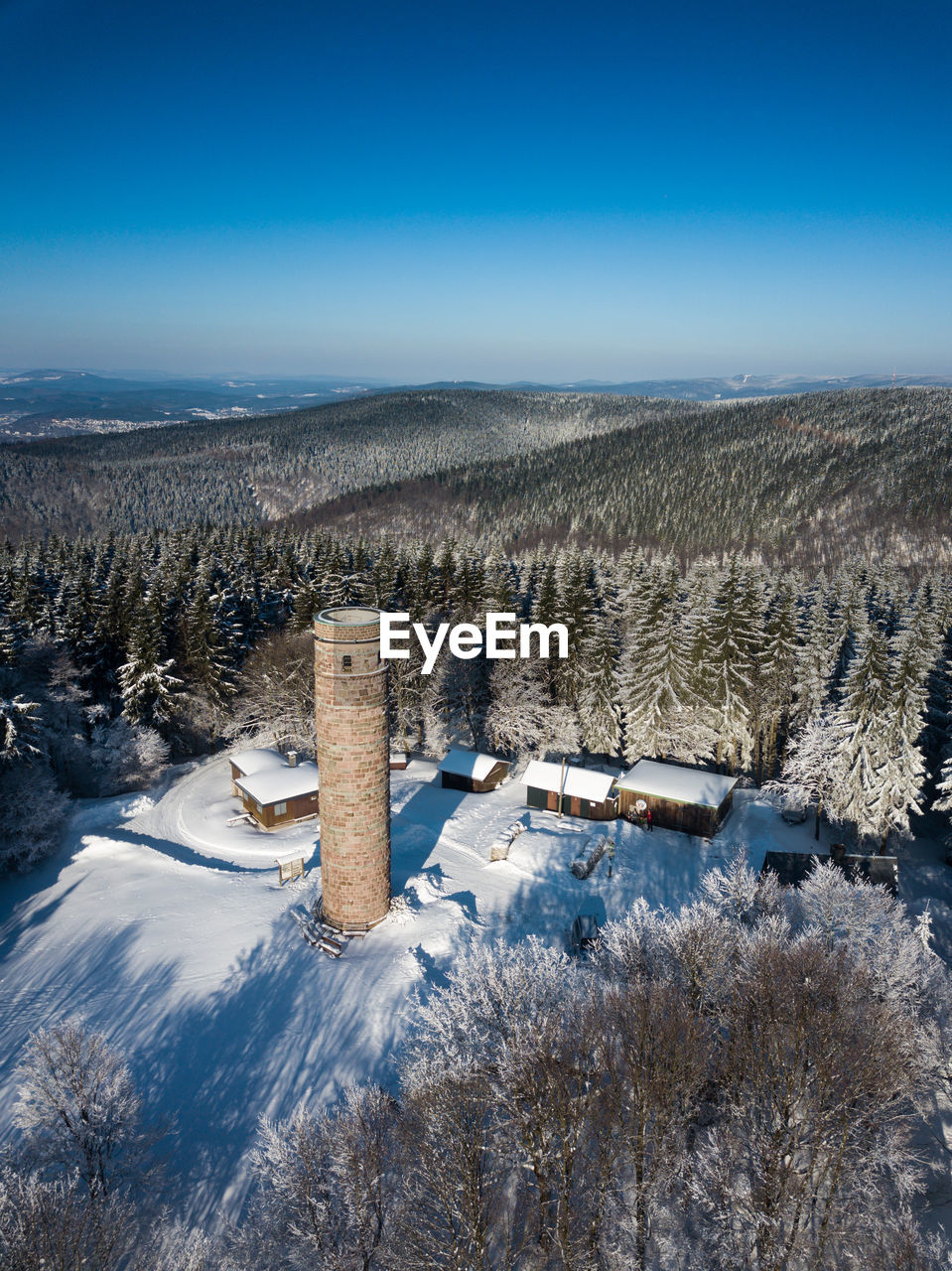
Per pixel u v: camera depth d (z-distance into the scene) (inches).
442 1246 624.7
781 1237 687.7
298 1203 664.4
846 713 1760.6
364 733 1182.9
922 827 1977.1
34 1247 573.6
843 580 2662.4
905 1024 823.7
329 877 1247.5
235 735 2396.7
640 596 2273.6
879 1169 781.9
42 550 3078.2
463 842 1678.2
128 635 2329.0
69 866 1599.4
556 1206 707.4
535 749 2300.7
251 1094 936.9
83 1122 741.9
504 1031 778.2
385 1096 783.1
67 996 1136.2
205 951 1240.2
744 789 2073.1
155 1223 698.2
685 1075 733.3
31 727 1717.5
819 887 1152.2
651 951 951.6
